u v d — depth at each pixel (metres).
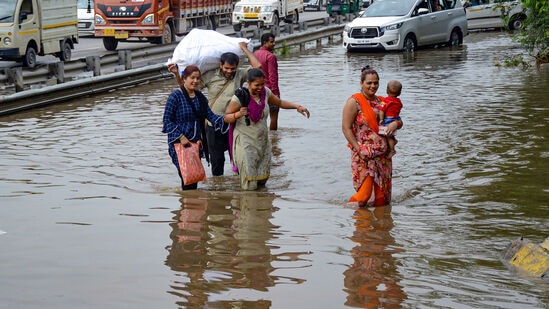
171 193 9.32
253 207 8.62
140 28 29.56
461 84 19.30
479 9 34.75
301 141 12.78
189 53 10.44
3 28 22.67
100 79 19.42
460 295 5.86
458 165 10.73
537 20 21.11
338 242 7.23
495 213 8.32
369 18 29.11
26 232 7.54
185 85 9.36
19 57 23.02
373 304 5.68
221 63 10.31
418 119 14.41
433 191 9.38
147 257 6.75
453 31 30.23
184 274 6.32
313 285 6.07
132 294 5.87
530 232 7.57
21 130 13.98
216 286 6.05
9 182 9.85
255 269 6.45
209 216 8.20
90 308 5.59
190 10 32.81
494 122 13.91
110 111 16.36
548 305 5.67
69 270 6.41
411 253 6.89
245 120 9.52
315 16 53.25
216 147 10.40
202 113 9.45
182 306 5.63
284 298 5.79
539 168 10.44
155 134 13.47
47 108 16.95
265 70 13.19
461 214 8.29
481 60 24.98
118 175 10.40
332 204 8.84
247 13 38.94
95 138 13.11
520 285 6.09
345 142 12.66
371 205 8.71
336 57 27.62
